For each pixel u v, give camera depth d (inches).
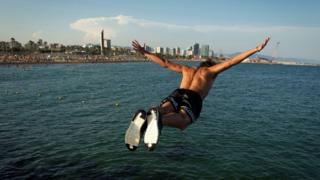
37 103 1040.2
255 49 185.5
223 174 424.8
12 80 1974.7
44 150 518.3
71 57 7283.5
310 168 455.2
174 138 596.1
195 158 484.7
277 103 1126.4
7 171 426.0
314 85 2121.1
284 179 414.6
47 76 2393.0
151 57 207.2
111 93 1359.5
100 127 692.1
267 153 519.2
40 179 403.2
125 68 4397.1
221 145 558.3
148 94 1343.5
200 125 716.0
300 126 735.1
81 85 1716.3
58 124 718.5
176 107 182.4
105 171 430.0
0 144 548.7
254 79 2662.4
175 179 405.7
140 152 507.8
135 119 170.4
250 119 805.9
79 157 485.1
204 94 195.9
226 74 3499.0
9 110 895.1
